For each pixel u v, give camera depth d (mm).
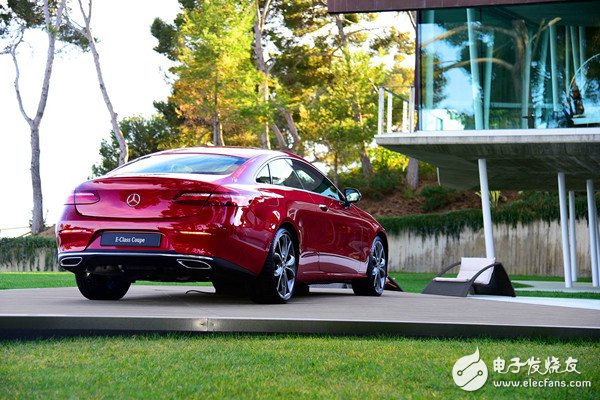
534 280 22344
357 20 39719
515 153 15078
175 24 42812
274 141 42719
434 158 16641
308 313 5512
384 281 9258
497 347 4559
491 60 15469
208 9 32219
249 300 7363
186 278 6586
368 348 4422
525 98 15367
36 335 4727
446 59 15648
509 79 15422
